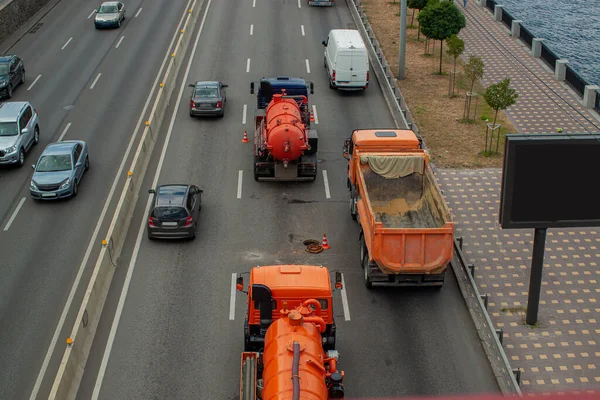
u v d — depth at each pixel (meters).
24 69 45.88
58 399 19.19
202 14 56.94
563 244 28.34
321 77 45.03
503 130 38.06
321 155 35.44
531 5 79.94
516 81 44.44
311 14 56.88
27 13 56.94
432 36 46.00
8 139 34.88
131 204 30.72
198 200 29.77
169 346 22.28
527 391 21.00
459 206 31.17
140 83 44.28
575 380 21.42
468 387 20.56
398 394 20.28
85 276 26.20
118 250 27.42
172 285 25.36
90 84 44.31
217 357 21.81
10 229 29.41
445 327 23.23
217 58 47.94
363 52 41.47
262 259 27.00
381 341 22.53
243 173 33.75
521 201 21.64
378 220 27.45
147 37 52.16
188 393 20.34
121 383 20.73
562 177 21.39
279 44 50.41
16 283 25.80
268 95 36.78
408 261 23.28
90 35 53.03
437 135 37.72
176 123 38.88
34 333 23.22
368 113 40.16
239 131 37.94
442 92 43.16
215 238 28.41
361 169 28.31
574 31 71.44
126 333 22.86
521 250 27.95
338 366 21.42
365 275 25.28
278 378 16.16
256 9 57.97
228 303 24.38
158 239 28.14
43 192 31.23
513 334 23.38
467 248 28.16
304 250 27.62
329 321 19.91
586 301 25.02
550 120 39.16
